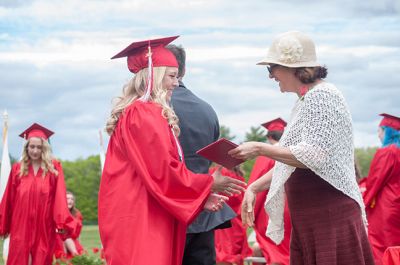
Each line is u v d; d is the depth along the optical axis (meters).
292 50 5.00
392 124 11.66
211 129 5.95
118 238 5.00
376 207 11.60
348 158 4.96
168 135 5.01
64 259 10.20
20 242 10.83
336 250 4.94
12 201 11.01
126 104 5.21
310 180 4.98
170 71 5.35
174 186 4.94
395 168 11.45
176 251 5.12
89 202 30.30
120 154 5.12
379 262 11.48
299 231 5.06
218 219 5.84
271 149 4.84
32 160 11.02
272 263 10.31
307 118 4.88
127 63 5.43
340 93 4.97
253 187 5.35
